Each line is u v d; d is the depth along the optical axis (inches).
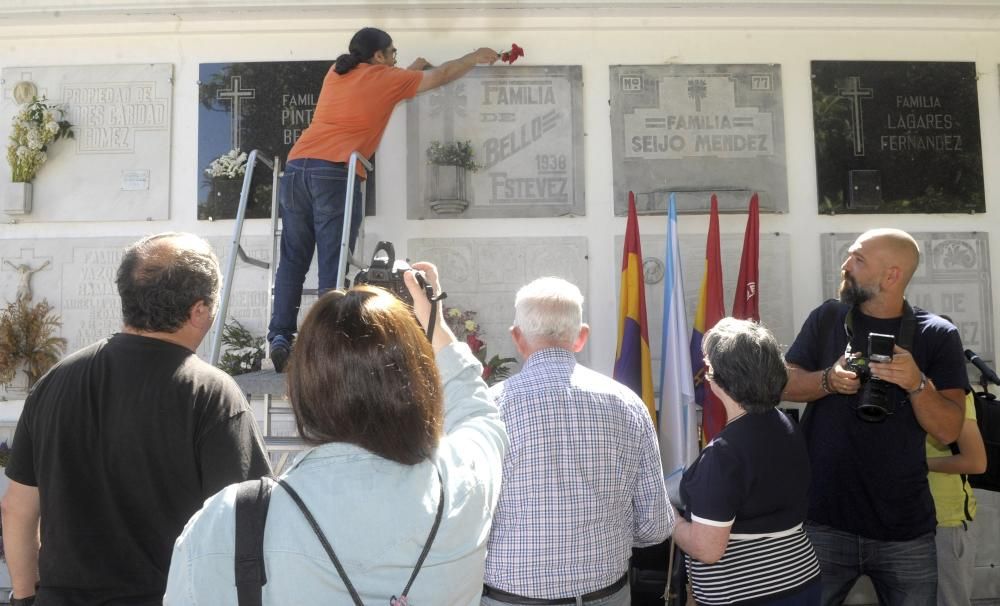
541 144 191.5
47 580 74.5
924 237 192.9
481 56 176.7
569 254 189.6
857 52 197.0
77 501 75.4
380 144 190.9
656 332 188.9
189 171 191.9
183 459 76.2
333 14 188.7
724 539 96.0
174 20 189.5
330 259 155.3
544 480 91.5
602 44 194.9
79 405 76.9
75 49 194.1
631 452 96.7
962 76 197.3
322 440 53.9
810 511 124.2
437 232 189.2
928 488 120.4
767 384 99.1
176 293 79.9
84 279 189.8
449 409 67.1
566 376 97.0
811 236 193.3
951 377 120.9
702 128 193.2
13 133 186.9
